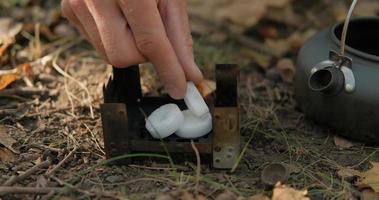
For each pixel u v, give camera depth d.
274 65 0.71
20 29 0.72
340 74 0.56
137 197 0.53
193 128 0.55
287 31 0.77
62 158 0.57
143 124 0.57
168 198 0.52
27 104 0.63
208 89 0.65
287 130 0.60
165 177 0.54
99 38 0.52
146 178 0.54
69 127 0.60
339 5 0.80
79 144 0.58
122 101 0.58
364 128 0.57
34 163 0.56
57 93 0.65
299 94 0.61
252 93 0.66
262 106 0.64
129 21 0.50
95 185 0.54
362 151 0.58
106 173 0.55
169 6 0.53
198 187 0.53
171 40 0.53
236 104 0.55
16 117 0.61
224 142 0.54
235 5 0.79
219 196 0.52
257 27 0.77
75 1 0.52
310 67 0.59
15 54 0.70
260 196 0.52
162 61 0.51
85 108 0.63
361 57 0.56
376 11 0.79
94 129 0.60
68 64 0.69
